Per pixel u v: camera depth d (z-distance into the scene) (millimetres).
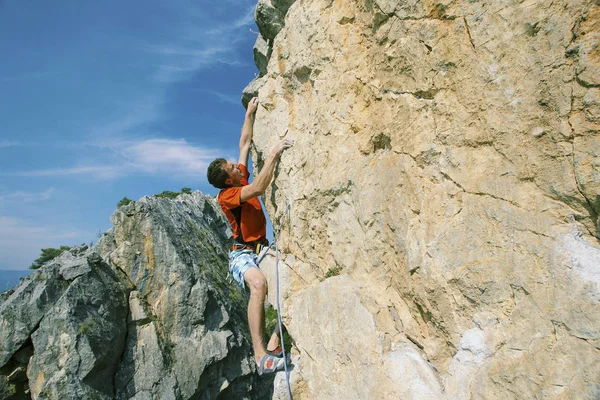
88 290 25766
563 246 2312
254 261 4871
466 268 2715
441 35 3057
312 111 4730
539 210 2473
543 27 2471
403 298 3346
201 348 27984
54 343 23859
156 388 25859
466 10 2898
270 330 28125
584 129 2273
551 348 2205
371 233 3684
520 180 2592
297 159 4859
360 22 4133
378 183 3645
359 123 4074
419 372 2898
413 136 3307
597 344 2027
